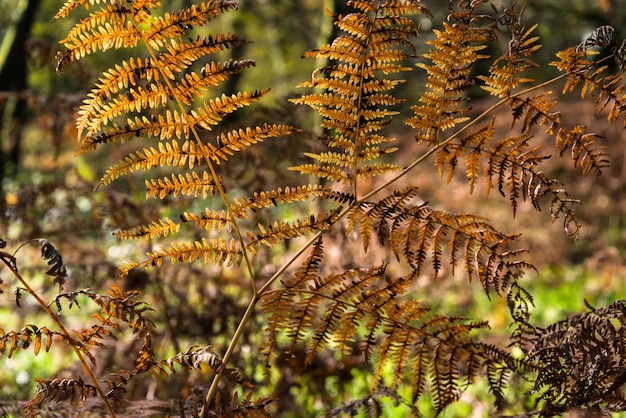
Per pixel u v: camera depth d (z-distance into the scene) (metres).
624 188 8.19
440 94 1.73
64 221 3.81
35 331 1.71
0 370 4.10
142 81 2.84
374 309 1.78
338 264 3.35
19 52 6.89
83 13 7.50
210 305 3.31
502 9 1.70
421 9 1.65
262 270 3.48
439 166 1.74
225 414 1.76
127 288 3.38
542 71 10.63
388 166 1.77
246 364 3.13
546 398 1.81
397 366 1.81
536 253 7.61
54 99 3.87
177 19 1.64
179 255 1.73
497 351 1.79
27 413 1.78
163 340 3.40
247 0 17.97
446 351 1.79
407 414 3.74
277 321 1.76
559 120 1.69
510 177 1.70
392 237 1.72
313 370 3.14
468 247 1.72
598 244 7.81
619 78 1.66
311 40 18.95
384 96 1.74
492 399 3.64
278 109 3.36
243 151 3.34
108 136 1.67
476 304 5.84
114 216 3.54
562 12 12.67
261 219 3.45
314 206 3.52
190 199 3.49
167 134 1.70
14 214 3.62
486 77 1.72
